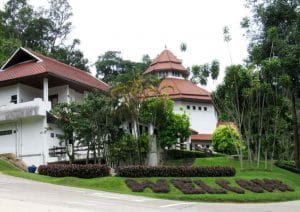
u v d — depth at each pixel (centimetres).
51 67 3916
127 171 2795
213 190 2628
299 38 4100
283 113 3956
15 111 3634
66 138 3186
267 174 3359
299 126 4522
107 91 3706
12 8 6419
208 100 5841
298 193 2852
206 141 5709
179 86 5884
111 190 2500
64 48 6694
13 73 3875
